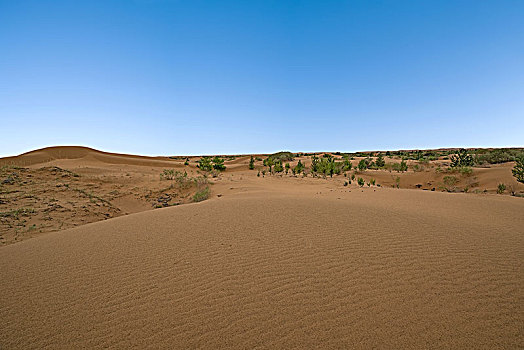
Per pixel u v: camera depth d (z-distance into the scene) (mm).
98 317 3053
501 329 2670
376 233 5559
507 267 4016
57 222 10656
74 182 16578
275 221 6477
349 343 2533
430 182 24734
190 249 4906
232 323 2857
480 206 9445
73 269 4320
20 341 2719
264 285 3578
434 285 3482
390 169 33844
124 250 5008
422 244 4945
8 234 8977
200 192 15898
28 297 3541
